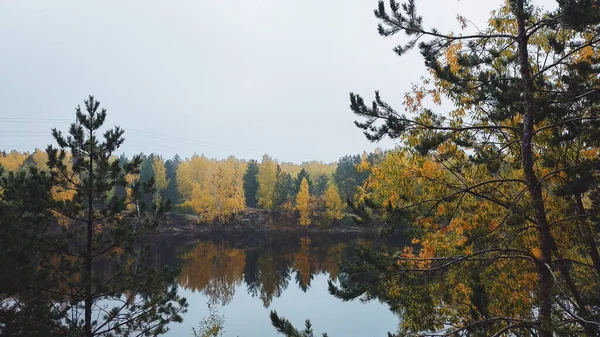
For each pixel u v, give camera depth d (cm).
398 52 647
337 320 2045
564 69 712
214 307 2316
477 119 753
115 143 995
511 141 697
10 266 796
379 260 592
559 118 584
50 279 870
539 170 710
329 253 4494
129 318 991
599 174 557
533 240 680
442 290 719
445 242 808
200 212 7075
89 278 877
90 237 946
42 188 909
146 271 1006
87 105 970
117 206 959
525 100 579
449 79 632
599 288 644
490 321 543
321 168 12125
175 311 1066
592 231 663
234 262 4003
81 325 920
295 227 7194
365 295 599
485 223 723
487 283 676
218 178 7625
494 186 727
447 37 605
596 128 595
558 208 677
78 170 951
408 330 723
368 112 599
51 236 915
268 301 2461
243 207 7425
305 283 2986
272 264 3856
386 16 607
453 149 712
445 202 712
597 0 467
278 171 8000
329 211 6788
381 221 678
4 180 962
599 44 666
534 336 597
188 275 3322
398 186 811
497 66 718
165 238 6297
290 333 426
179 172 8462
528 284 673
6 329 798
